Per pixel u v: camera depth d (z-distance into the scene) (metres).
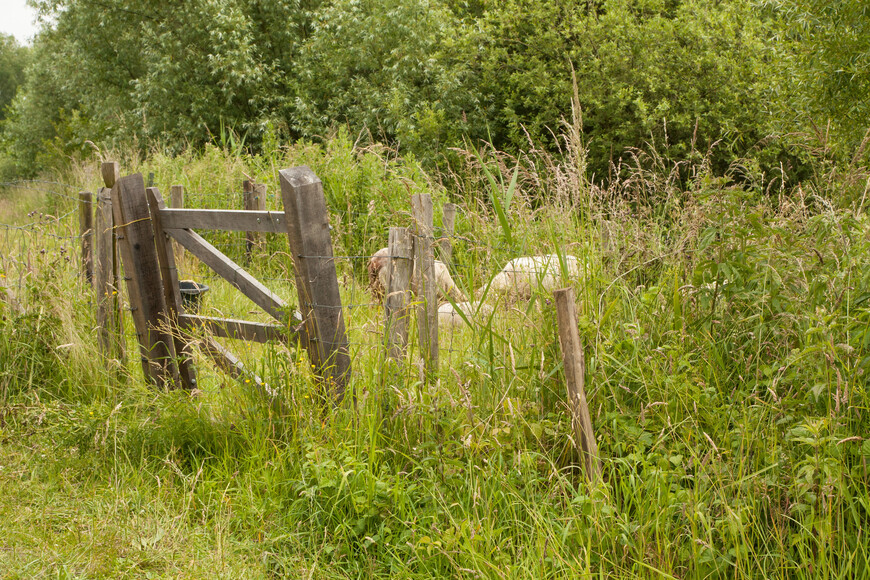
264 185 10.27
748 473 3.36
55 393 5.43
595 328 3.97
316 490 3.81
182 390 4.96
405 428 4.06
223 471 4.18
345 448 3.85
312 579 3.40
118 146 22.48
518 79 16.88
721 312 4.07
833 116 6.81
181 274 8.00
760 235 3.89
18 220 16.56
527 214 4.89
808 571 2.93
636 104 14.67
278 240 9.65
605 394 3.98
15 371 5.41
